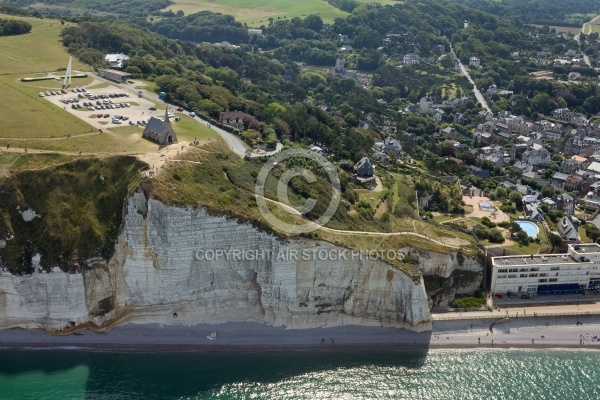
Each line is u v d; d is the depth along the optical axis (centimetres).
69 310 15950
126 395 14388
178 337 16312
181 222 15900
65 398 14238
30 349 15825
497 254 19075
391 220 19338
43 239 15975
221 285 16662
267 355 15925
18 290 15888
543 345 16425
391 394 14612
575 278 18450
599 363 15800
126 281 16288
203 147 18862
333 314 16838
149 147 18388
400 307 16725
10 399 14138
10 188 16325
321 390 14712
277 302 16550
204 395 14462
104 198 16662
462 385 14975
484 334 16738
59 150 17800
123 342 16088
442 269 17825
